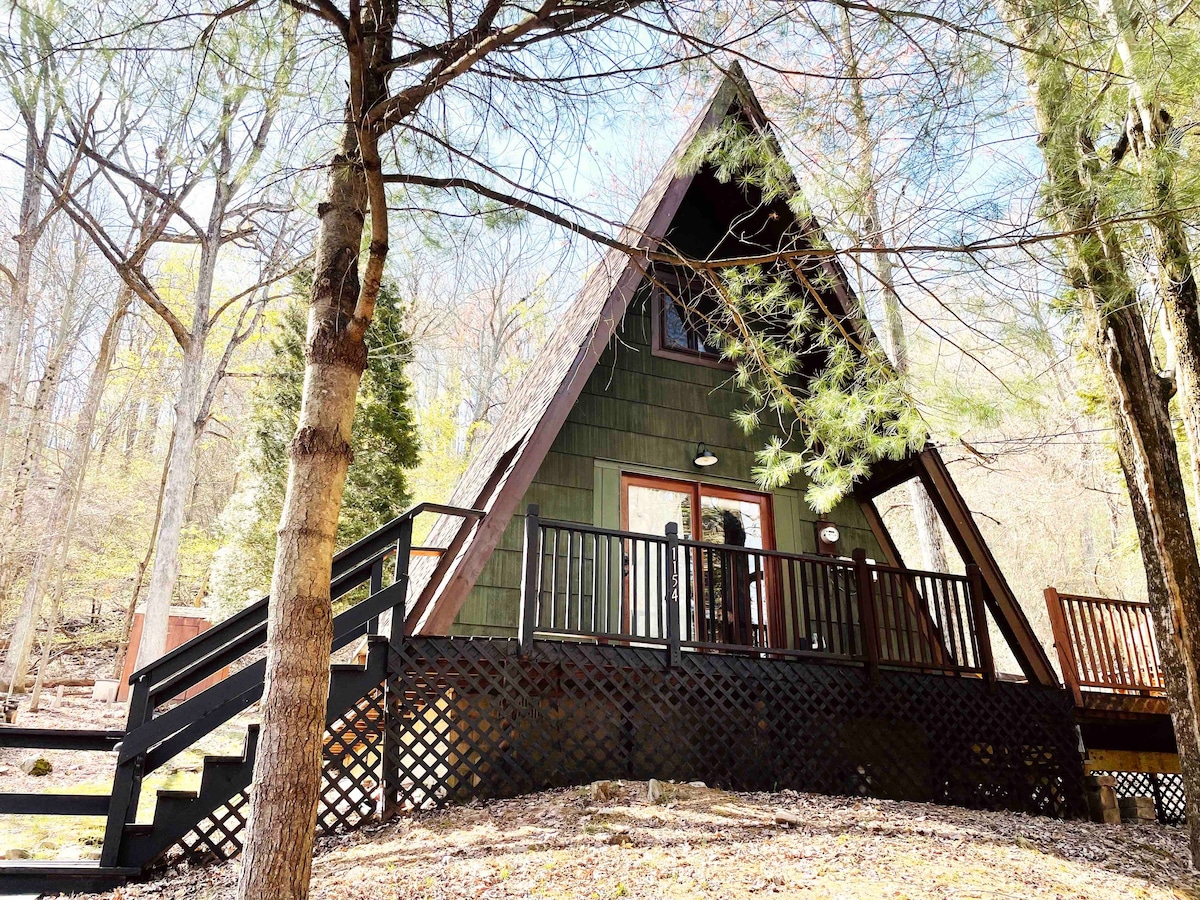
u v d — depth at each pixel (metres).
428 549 7.50
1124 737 10.16
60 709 14.79
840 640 8.12
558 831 5.41
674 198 8.70
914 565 25.22
